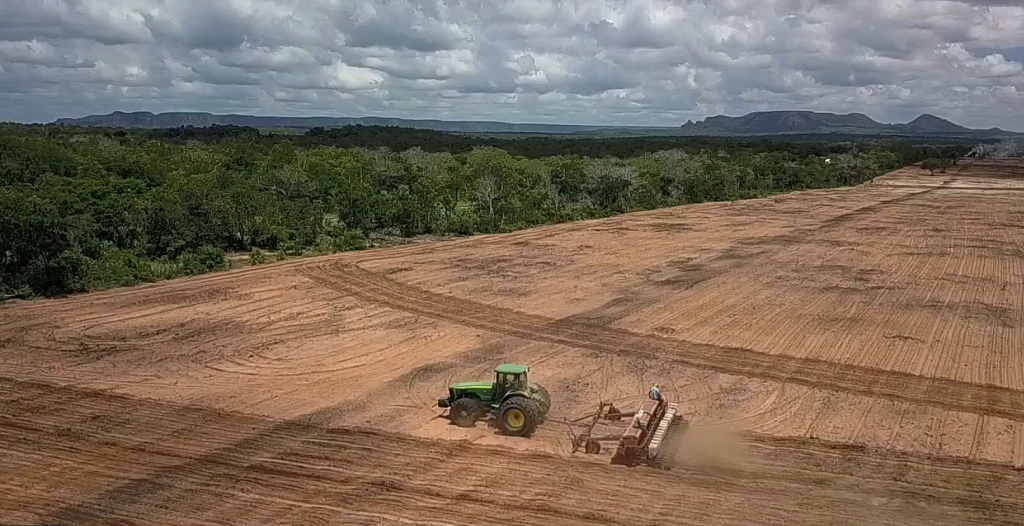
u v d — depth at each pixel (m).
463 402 19.22
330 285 37.53
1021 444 18.64
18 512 14.76
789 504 15.27
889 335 28.67
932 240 54.31
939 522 14.60
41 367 24.14
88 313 31.38
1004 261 45.50
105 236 43.78
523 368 19.11
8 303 33.16
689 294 35.69
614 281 38.78
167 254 44.28
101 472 16.62
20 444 18.12
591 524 14.38
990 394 22.31
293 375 23.69
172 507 15.02
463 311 32.31
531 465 17.03
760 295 35.50
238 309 32.34
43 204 36.66
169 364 24.66
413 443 18.27
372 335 28.45
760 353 26.33
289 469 16.80
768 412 20.70
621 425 19.42
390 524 14.35
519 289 36.75
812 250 49.31
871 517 14.76
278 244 49.50
